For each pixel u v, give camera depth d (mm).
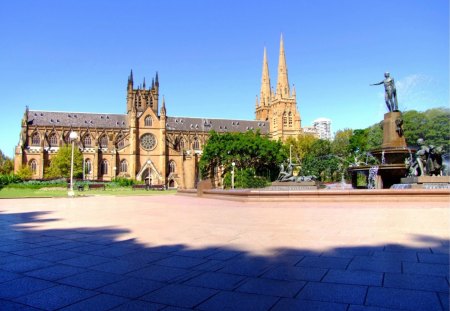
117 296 7715
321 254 11039
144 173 147125
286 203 28516
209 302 7277
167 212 24891
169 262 10492
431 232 14141
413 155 33812
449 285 7977
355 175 38969
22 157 145250
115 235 15297
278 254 11172
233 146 112250
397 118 34719
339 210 22797
